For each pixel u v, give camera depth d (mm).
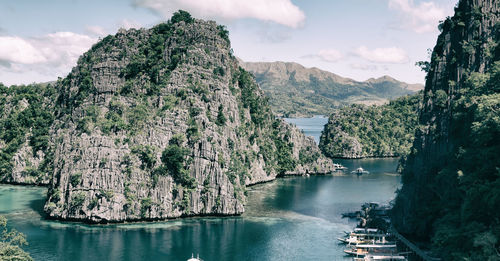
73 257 134125
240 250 143875
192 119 199250
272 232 164125
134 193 173875
